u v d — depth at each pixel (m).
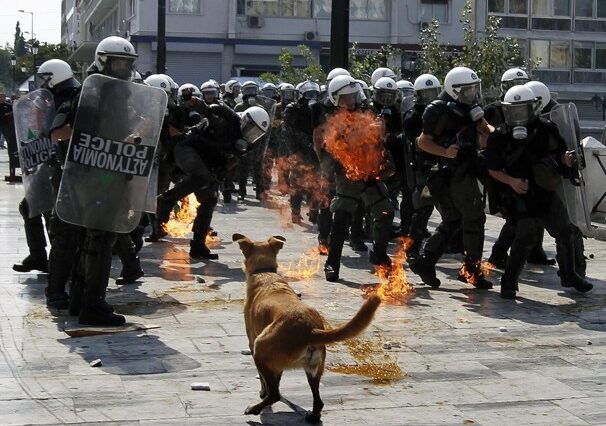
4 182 21.28
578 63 45.75
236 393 5.76
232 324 7.60
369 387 5.95
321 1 43.56
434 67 22.88
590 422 5.32
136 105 7.46
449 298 8.95
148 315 7.92
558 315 8.22
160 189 11.18
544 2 45.06
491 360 6.65
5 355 6.57
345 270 10.44
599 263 11.34
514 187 8.72
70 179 7.39
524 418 5.38
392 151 10.62
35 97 8.82
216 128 10.83
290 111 13.94
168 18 42.59
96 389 5.80
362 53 42.41
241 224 14.48
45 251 9.73
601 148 14.00
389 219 10.02
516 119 8.72
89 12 67.25
